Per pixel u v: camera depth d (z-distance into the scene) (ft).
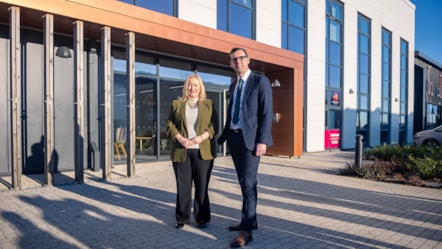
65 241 10.73
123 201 16.02
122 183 20.43
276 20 40.14
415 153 31.89
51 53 19.19
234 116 11.30
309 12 45.37
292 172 26.66
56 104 24.13
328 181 22.85
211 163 12.22
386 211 15.23
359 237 11.66
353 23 54.39
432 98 90.63
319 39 46.88
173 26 25.04
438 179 22.50
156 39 24.85
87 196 16.84
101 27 21.80
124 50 28.14
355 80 54.95
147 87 29.89
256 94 10.87
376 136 61.87
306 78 44.93
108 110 21.58
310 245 10.78
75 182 20.27
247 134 10.71
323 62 47.57
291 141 36.14
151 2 28.35
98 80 26.13
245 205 10.87
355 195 18.54
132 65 22.71
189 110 12.12
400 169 25.82
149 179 21.85
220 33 28.63
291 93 36.11
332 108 49.96
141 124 29.50
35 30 23.06
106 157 21.42
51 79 19.17
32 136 23.12
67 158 24.68
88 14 20.44
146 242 10.79
